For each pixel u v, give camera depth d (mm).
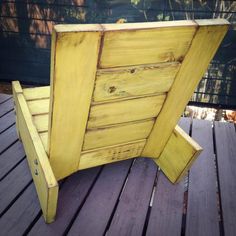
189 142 1557
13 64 2943
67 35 866
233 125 2504
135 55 1050
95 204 1572
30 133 1428
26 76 3002
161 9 2479
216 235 1471
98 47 959
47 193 1244
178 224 1508
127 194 1668
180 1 2432
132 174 1833
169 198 1672
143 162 1946
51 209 1350
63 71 976
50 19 2658
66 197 1594
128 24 962
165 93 1351
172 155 1714
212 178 1882
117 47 991
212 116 3068
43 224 1421
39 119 1582
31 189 1615
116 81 1136
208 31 1085
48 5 2592
